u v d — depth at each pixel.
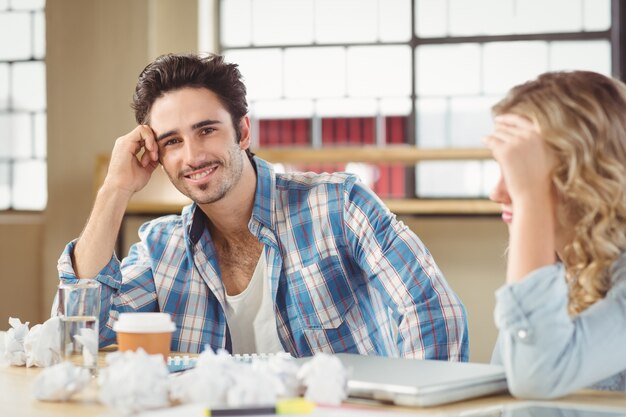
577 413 1.19
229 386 1.19
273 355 1.60
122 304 2.12
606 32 6.02
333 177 2.18
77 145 6.19
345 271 2.13
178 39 6.15
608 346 1.31
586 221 1.38
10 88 6.55
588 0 6.04
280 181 2.19
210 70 2.06
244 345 2.16
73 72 6.19
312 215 2.14
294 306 2.13
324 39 6.33
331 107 6.34
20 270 6.28
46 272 6.21
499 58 6.12
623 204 1.39
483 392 1.32
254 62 6.40
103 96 6.16
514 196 1.38
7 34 6.54
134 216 5.75
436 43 6.19
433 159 5.48
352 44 6.30
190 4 6.15
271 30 6.38
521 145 1.38
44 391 1.31
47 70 6.22
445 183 6.23
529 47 6.09
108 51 6.15
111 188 2.08
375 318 2.16
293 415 1.13
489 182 6.19
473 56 6.16
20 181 6.56
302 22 6.35
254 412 1.12
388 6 6.25
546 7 6.07
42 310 6.24
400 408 1.23
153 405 1.19
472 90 6.17
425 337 1.91
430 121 6.23
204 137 2.06
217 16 6.41
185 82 2.05
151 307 2.17
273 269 2.12
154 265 2.19
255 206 2.11
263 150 5.70
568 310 1.43
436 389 1.24
